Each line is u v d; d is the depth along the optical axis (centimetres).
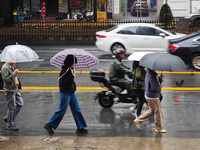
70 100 1234
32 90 1989
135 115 1461
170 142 1112
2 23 4741
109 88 1552
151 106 1241
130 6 8738
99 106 1630
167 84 2133
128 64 2769
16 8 7712
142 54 1352
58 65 1278
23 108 1606
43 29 4375
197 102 1695
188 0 7031
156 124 1251
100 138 1162
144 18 7638
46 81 2241
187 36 2655
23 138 1162
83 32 4359
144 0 8594
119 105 1647
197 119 1429
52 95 1866
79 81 2219
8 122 1288
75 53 1238
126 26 3128
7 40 4366
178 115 1484
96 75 1552
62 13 7944
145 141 1125
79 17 7331
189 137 1199
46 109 1590
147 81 1221
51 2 7956
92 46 4134
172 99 1758
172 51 2598
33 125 1357
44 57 3222
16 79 1262
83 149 1043
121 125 1349
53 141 1128
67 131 1276
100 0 7538
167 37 3017
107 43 3128
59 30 4372
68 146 1072
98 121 1402
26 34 4366
